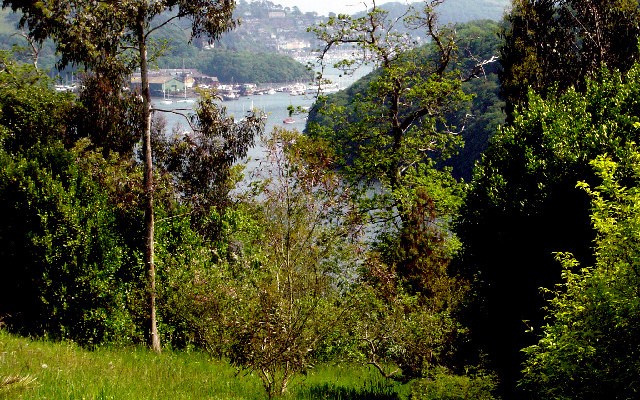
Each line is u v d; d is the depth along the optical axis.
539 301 15.70
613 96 18.55
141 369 14.89
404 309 17.17
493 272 17.06
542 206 15.58
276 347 12.85
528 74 30.11
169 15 18.73
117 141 25.47
